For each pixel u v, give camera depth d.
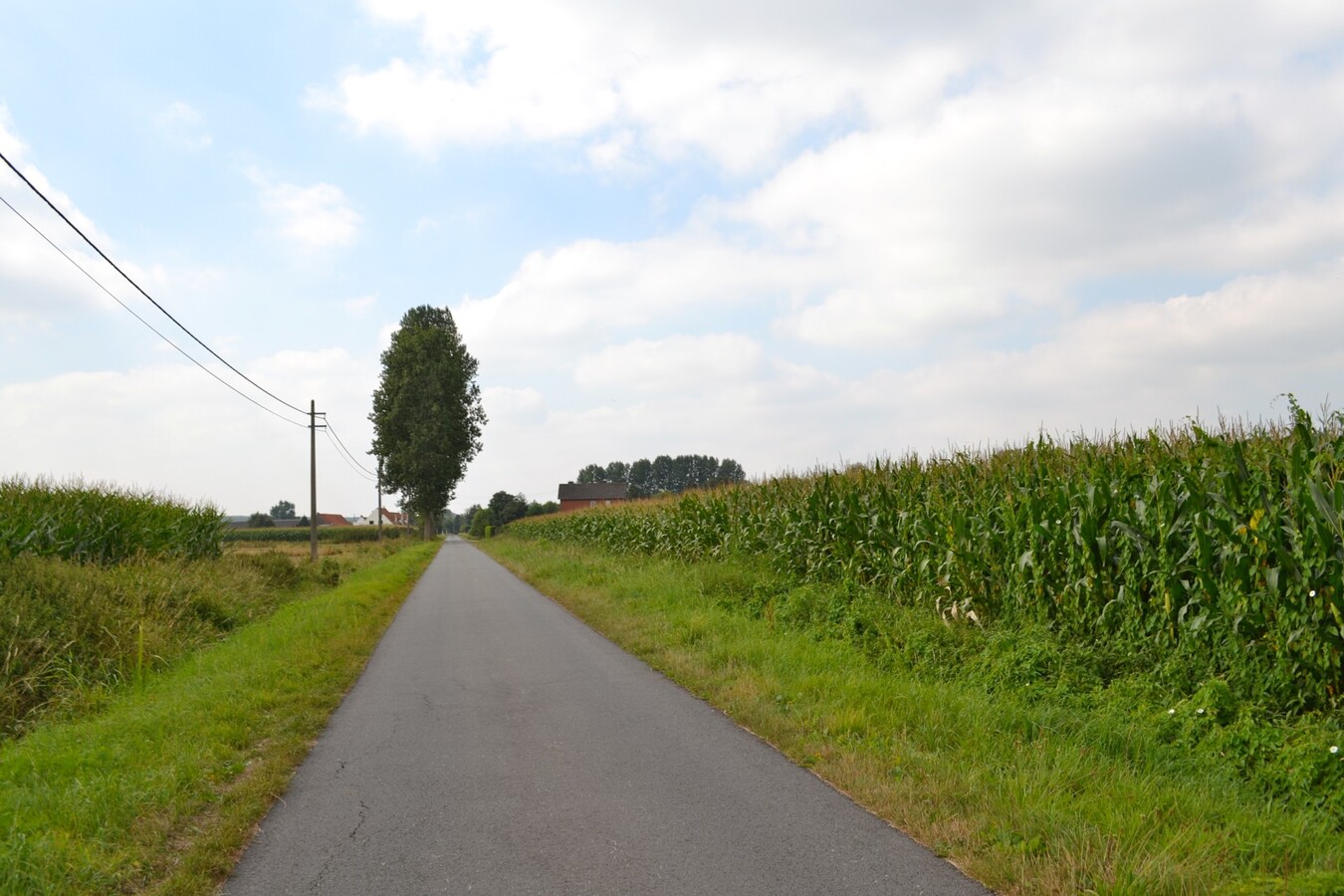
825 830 4.46
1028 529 8.50
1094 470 8.47
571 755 6.07
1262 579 6.09
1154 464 8.12
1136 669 7.07
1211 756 5.21
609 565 22.31
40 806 4.89
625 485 106.38
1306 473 6.07
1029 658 7.27
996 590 9.24
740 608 12.41
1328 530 5.66
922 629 8.79
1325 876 3.36
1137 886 3.44
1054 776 4.78
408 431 68.62
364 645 11.86
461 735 6.80
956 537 9.44
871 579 11.69
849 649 8.87
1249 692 5.96
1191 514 6.86
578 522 37.78
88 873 3.97
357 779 5.71
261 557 23.88
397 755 6.29
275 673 9.34
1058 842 3.93
